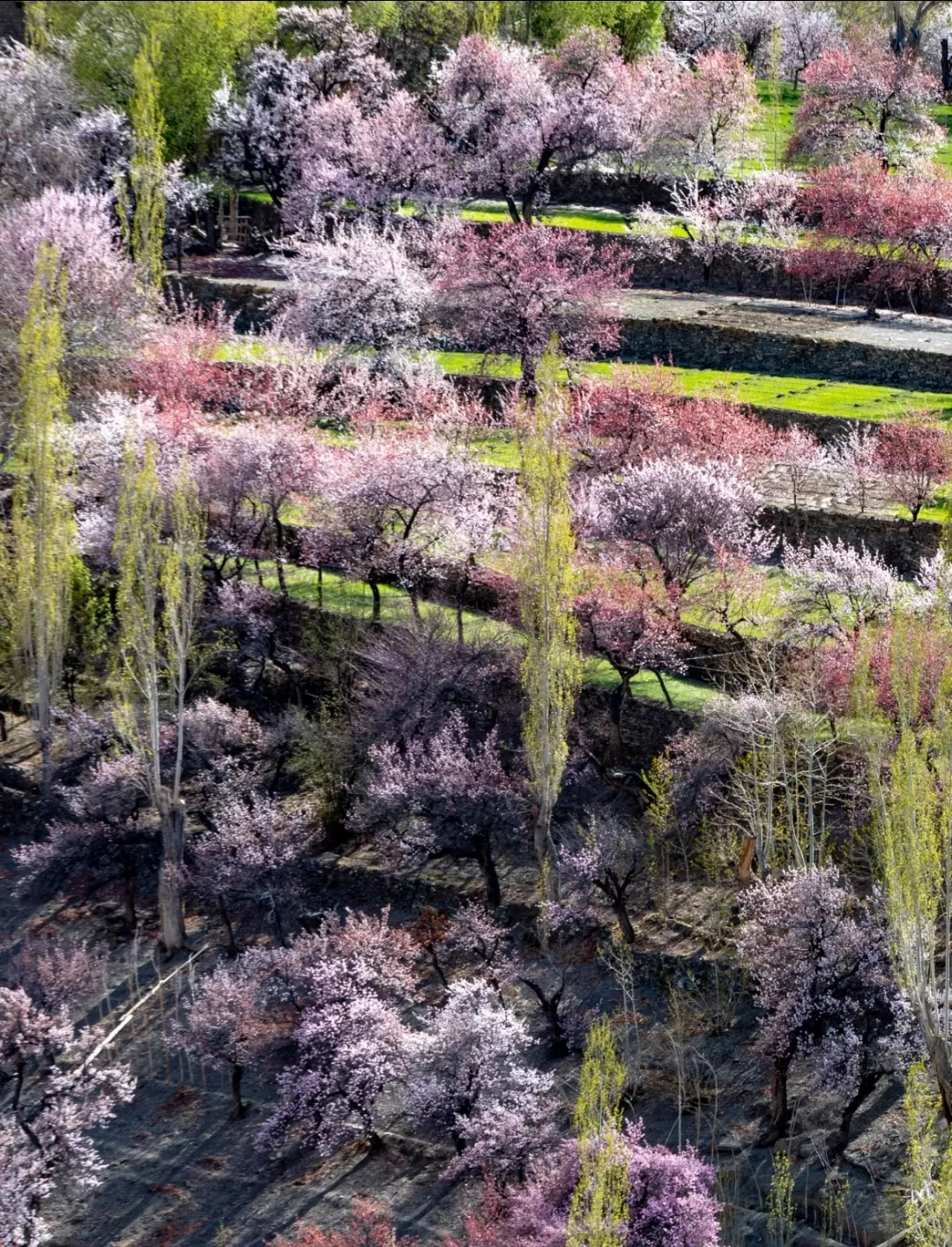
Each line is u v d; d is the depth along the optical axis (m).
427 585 70.25
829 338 88.94
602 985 55.22
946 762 45.44
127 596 60.34
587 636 60.72
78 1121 50.03
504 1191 46.88
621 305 93.56
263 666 67.25
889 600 60.59
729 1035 52.62
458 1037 49.66
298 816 61.38
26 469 68.19
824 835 53.66
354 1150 51.06
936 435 71.62
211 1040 52.16
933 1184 41.28
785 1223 44.81
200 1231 49.06
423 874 60.38
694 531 64.19
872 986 48.06
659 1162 43.38
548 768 57.00
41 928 61.44
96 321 84.56
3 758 68.00
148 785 60.78
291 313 89.94
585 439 74.00
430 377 83.75
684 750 58.00
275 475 70.25
